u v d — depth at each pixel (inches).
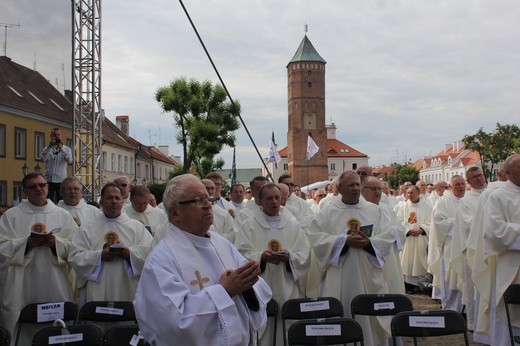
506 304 271.0
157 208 382.9
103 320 257.6
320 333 225.0
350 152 4259.4
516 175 287.9
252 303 148.8
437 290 484.7
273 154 1373.0
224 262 151.9
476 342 352.8
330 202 304.8
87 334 220.1
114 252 277.1
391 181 3954.2
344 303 286.7
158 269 139.3
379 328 283.3
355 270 285.9
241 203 464.1
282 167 4008.4
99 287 277.3
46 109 710.5
